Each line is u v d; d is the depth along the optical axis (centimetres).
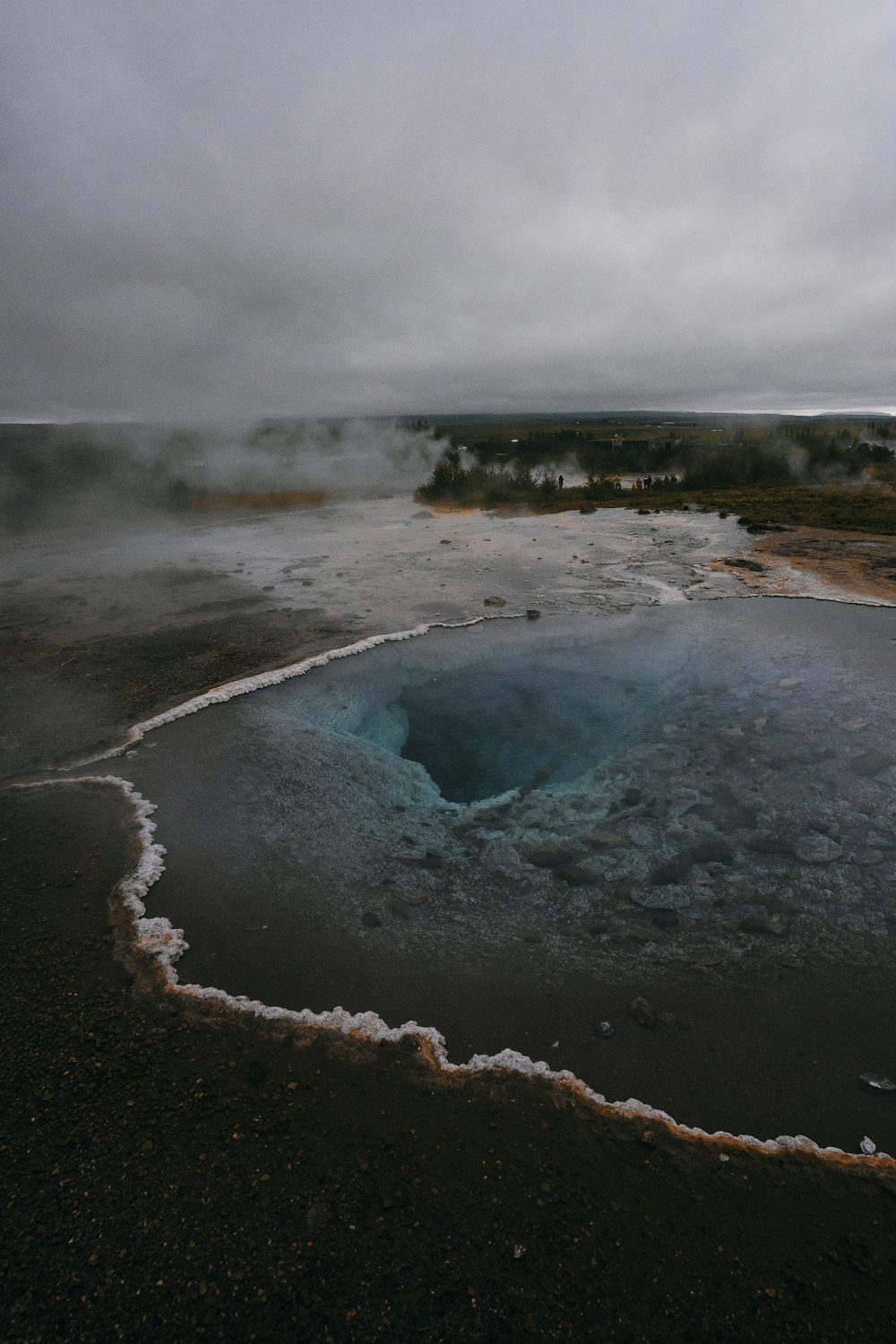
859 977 407
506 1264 270
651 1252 273
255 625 1055
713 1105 335
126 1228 284
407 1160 310
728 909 468
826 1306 254
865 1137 318
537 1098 340
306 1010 395
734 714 738
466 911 474
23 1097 342
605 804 601
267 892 493
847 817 554
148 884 497
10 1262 274
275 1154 313
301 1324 252
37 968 424
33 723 745
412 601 1168
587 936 448
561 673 892
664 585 1219
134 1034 379
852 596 1097
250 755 675
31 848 538
